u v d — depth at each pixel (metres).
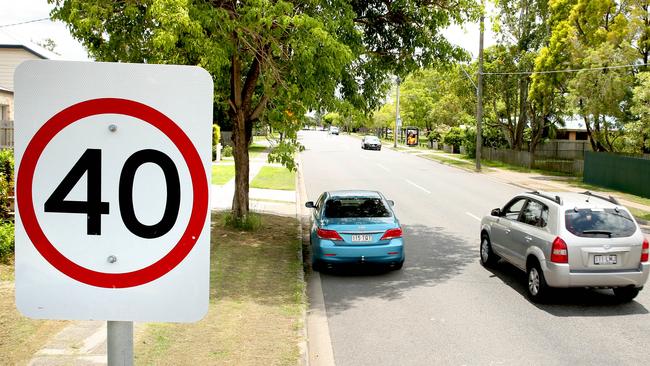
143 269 2.01
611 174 28.02
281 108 11.43
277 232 14.30
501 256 10.96
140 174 1.99
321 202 12.14
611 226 9.05
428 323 8.31
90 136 1.97
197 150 1.98
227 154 41.62
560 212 9.19
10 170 11.87
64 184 1.98
